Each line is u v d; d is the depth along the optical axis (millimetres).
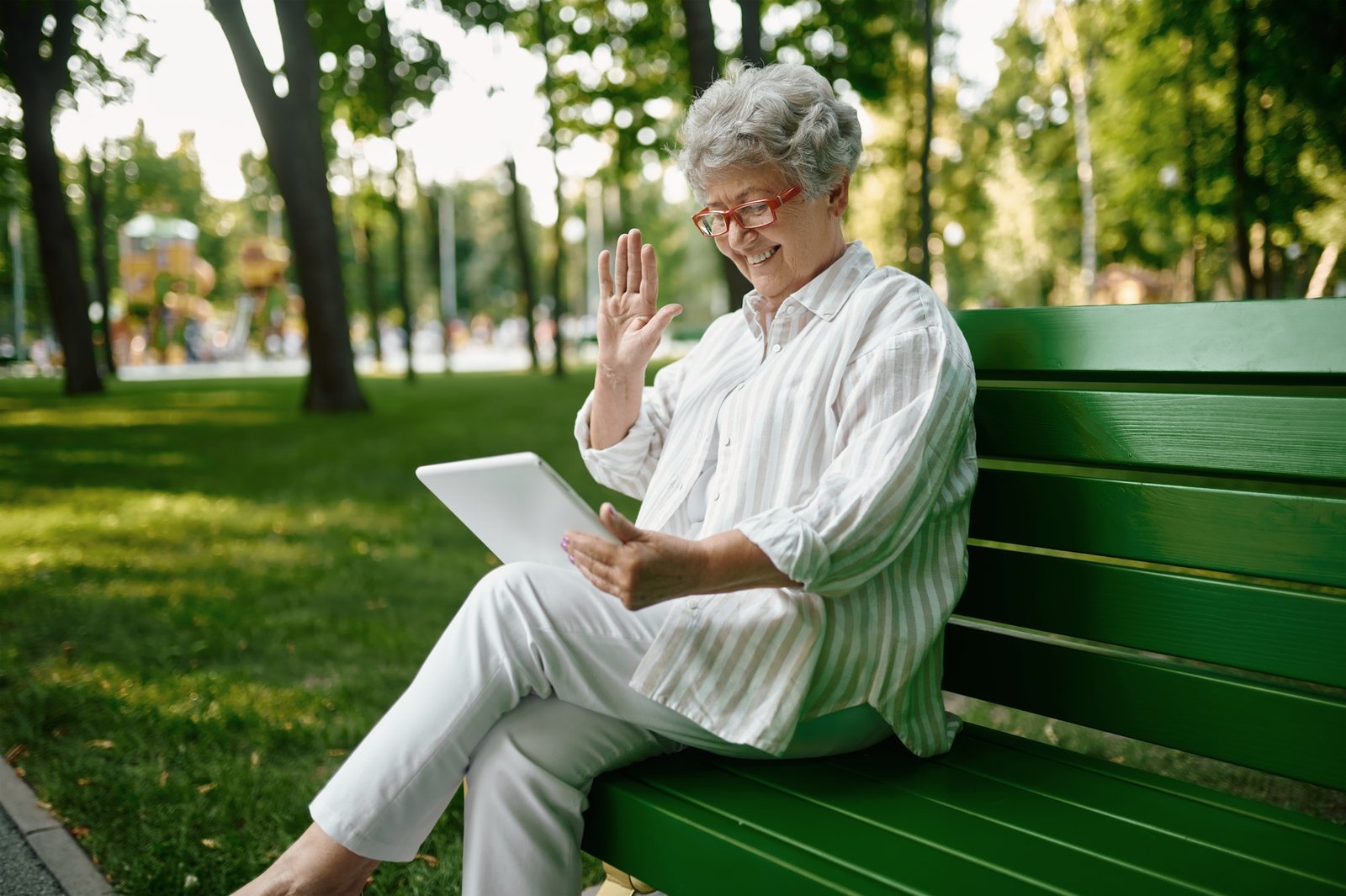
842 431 1770
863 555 1632
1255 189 16891
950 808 1622
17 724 3445
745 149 1870
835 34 14938
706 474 2004
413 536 6676
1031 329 1945
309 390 16578
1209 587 1709
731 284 9883
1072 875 1410
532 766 1688
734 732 1692
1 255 44844
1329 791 2879
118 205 40219
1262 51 14836
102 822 2770
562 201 29062
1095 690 1843
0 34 19812
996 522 1979
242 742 3338
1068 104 28469
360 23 20141
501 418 15234
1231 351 1698
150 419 15648
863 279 1926
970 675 2020
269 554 6145
